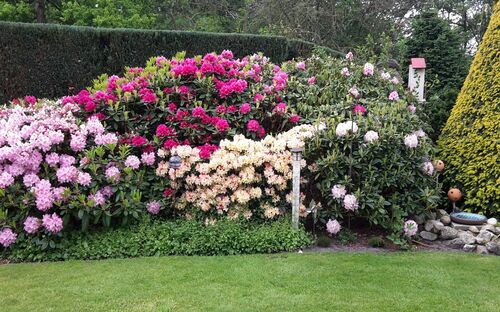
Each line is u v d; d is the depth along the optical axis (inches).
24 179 146.1
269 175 161.5
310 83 211.2
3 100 323.0
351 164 158.1
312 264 132.9
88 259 141.5
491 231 159.2
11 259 140.8
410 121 180.9
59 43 334.0
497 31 183.6
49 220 142.2
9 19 559.2
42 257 141.0
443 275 125.9
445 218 169.8
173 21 640.4
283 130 185.0
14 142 146.5
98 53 346.6
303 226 159.9
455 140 191.6
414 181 164.2
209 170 161.6
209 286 115.9
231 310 102.5
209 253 144.3
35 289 114.4
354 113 184.2
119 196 153.3
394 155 161.3
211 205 161.3
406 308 104.5
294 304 105.7
